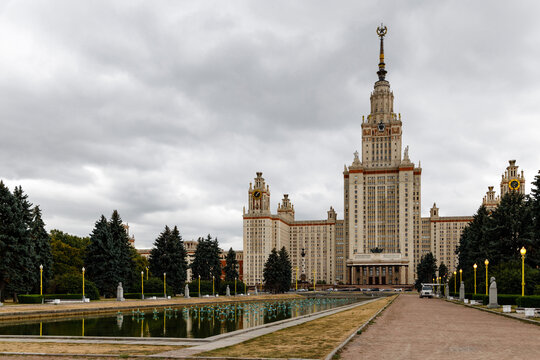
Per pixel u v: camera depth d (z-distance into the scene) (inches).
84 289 3348.9
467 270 4360.2
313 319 1683.1
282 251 7303.2
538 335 1117.1
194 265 5826.8
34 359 828.6
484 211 4020.7
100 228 3998.5
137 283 4333.2
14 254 3004.4
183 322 1968.5
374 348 889.5
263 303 4023.1
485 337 1069.8
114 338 1142.3
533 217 3090.6
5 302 3056.1
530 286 2667.3
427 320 1572.3
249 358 787.4
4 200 3068.4
